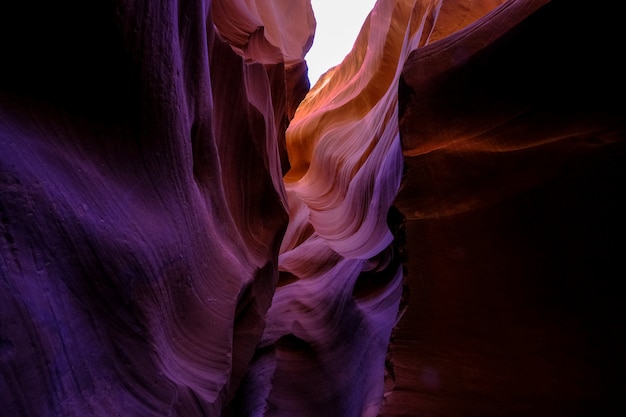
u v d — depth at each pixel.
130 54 2.62
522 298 3.44
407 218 4.25
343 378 7.28
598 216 3.21
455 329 3.67
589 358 2.98
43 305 1.93
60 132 2.37
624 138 3.27
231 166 5.44
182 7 3.43
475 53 4.55
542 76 3.83
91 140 2.58
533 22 3.88
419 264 4.04
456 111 4.51
